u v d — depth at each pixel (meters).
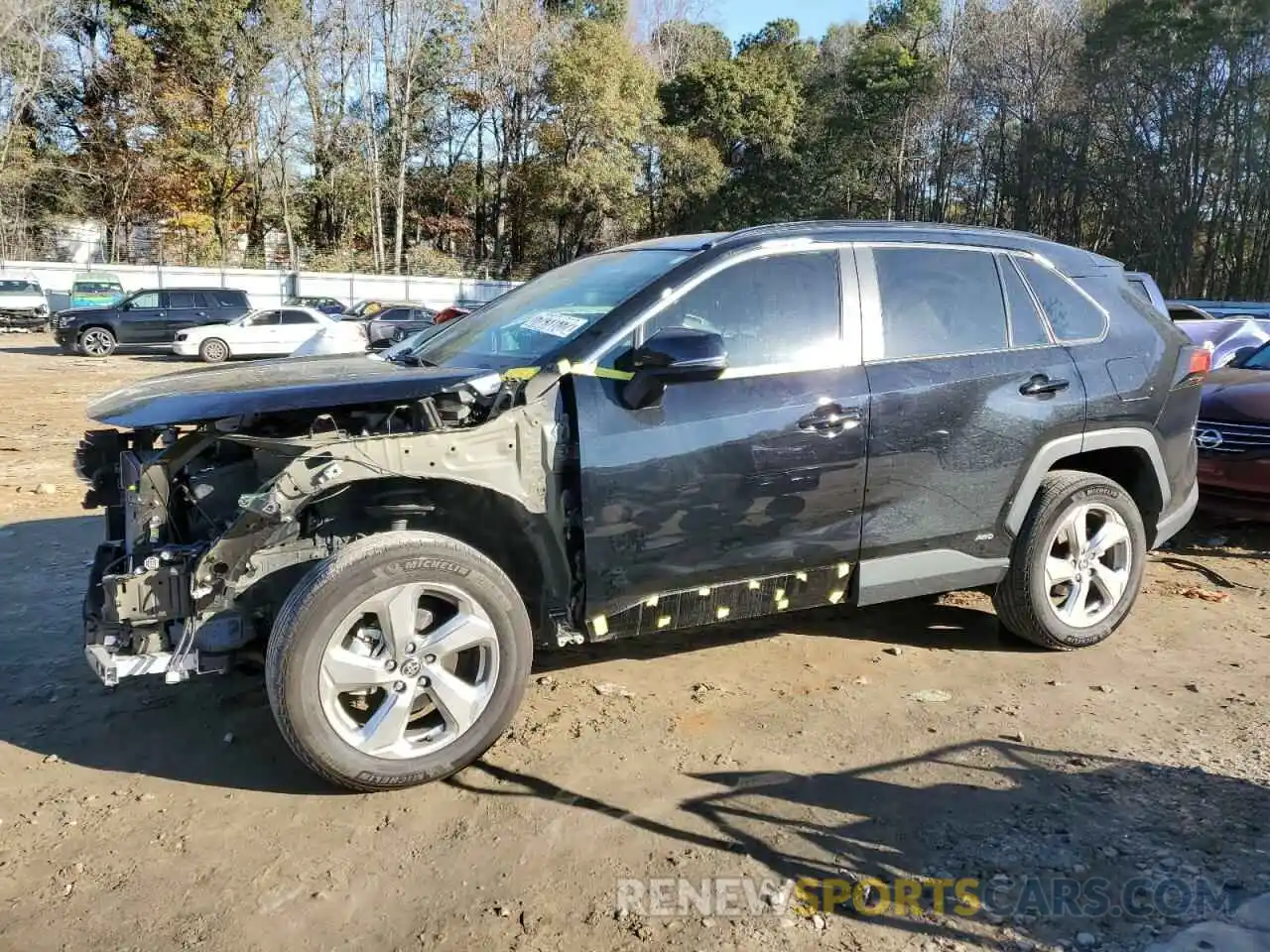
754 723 3.71
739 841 2.92
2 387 15.82
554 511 3.41
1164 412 4.57
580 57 43.50
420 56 45.50
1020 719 3.76
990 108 46.25
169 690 3.99
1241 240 39.47
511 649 3.29
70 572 5.54
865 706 3.87
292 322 23.84
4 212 40.94
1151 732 3.66
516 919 2.57
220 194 43.66
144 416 3.12
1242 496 6.40
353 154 44.41
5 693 3.96
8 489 7.68
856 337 3.87
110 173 42.38
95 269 37.25
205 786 3.26
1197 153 38.50
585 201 46.34
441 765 3.21
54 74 41.12
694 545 3.56
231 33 40.53
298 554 3.27
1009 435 4.10
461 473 3.23
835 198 52.09
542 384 3.38
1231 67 37.00
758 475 3.60
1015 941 2.48
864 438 3.78
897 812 3.08
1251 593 5.50
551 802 3.14
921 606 5.11
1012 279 4.31
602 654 4.41
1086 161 42.09
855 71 49.53
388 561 3.08
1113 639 4.70
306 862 2.83
